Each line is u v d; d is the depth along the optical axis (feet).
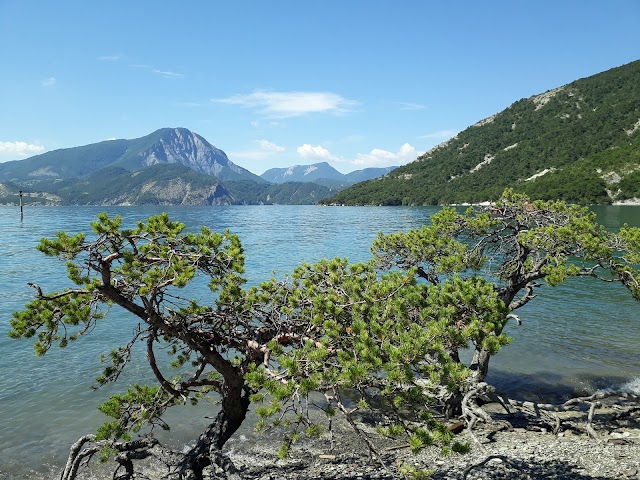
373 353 25.09
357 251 186.19
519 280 49.29
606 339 80.33
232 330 32.24
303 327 32.50
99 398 54.75
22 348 71.05
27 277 126.62
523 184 592.19
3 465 41.22
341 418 50.31
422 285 37.63
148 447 30.63
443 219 53.98
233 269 30.25
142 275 26.71
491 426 48.44
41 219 414.21
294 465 40.68
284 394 23.93
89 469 40.40
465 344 28.19
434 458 41.57
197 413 51.60
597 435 45.85
